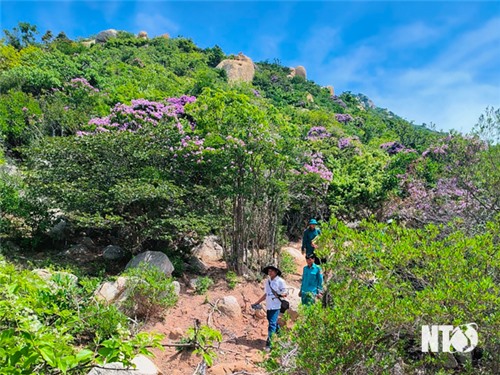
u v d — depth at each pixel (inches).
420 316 130.6
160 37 1930.4
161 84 1007.0
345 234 161.0
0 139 545.6
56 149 333.7
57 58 914.1
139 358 175.5
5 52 890.7
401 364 140.9
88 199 300.2
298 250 446.9
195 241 365.1
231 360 206.8
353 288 140.0
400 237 163.3
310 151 558.3
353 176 547.8
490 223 172.7
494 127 371.9
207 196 334.6
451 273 137.9
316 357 137.0
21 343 96.3
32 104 603.8
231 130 334.3
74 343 174.6
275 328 221.8
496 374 136.2
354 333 133.8
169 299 243.0
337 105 1782.7
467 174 362.0
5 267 128.1
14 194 350.9
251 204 347.3
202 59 1759.4
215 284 305.9
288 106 1290.6
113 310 187.6
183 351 204.2
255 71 1830.7
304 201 503.5
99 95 757.3
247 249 339.9
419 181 496.4
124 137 329.7
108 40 1827.0
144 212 319.6
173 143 345.1
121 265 324.5
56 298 170.2
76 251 346.0
